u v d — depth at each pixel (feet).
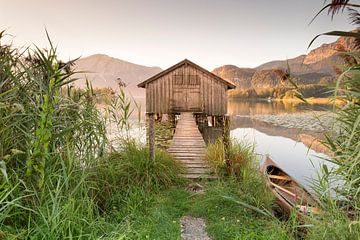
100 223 10.09
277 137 65.21
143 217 13.08
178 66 56.75
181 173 21.20
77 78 10.34
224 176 20.03
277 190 17.79
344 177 8.69
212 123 65.21
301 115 116.06
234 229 12.66
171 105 57.00
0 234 7.25
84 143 11.80
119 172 15.52
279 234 11.26
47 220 8.39
